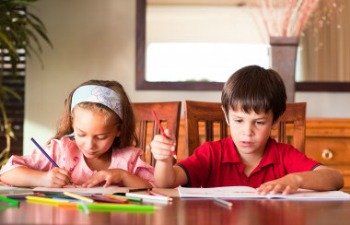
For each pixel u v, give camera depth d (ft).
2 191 3.56
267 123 4.47
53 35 9.62
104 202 3.00
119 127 4.78
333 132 7.68
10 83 9.77
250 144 4.50
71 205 2.94
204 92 9.50
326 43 9.32
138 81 9.52
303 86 9.35
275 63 7.98
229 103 4.49
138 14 9.50
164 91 9.53
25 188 3.83
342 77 9.35
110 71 9.62
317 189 4.02
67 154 4.86
